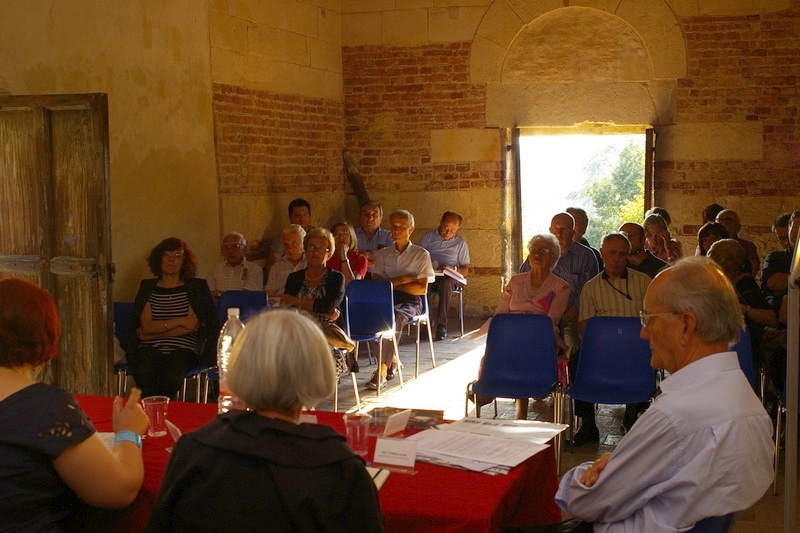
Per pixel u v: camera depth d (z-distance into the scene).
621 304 5.59
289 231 7.35
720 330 2.24
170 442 2.99
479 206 10.48
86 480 2.38
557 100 10.23
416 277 7.99
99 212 5.31
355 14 10.62
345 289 7.11
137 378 5.61
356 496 1.92
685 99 9.92
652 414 2.22
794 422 3.12
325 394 2.00
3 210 5.57
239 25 8.82
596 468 2.41
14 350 2.42
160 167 7.65
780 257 6.16
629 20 9.95
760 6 9.65
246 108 8.95
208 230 8.37
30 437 2.32
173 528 1.90
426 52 10.47
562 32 10.13
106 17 6.92
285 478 1.85
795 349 3.12
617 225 13.42
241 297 6.18
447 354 8.59
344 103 10.77
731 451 2.13
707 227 6.59
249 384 1.94
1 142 5.52
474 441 2.90
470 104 10.41
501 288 10.50
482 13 10.28
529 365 5.12
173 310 5.78
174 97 7.84
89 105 5.25
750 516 4.37
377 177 10.76
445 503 2.40
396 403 6.67
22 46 6.05
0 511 2.31
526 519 2.85
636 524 2.27
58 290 5.50
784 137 9.71
